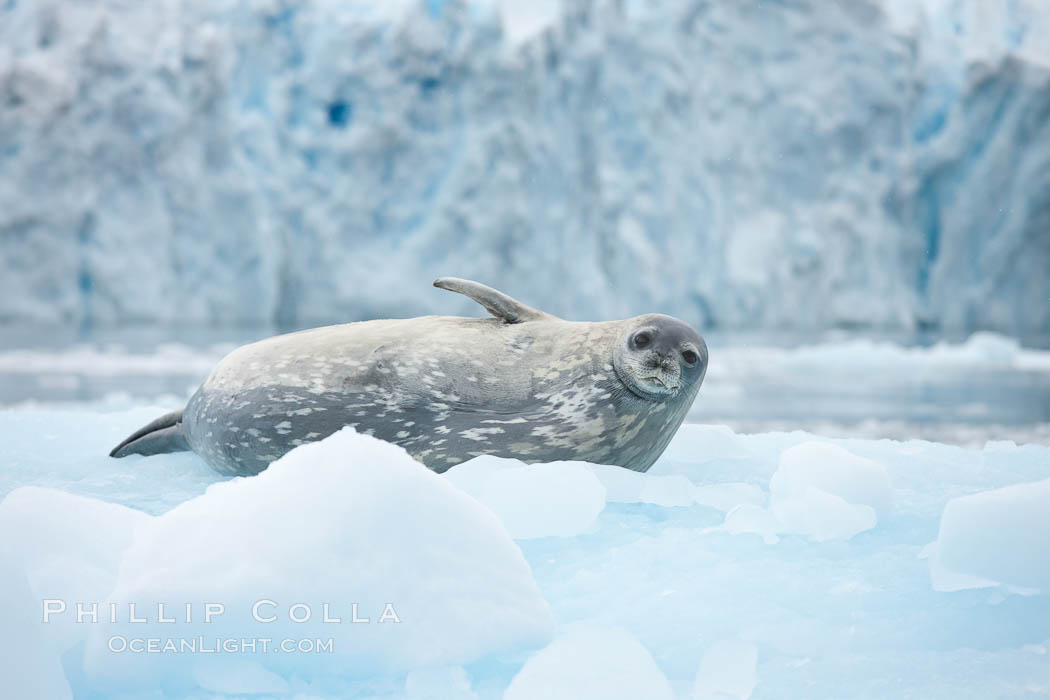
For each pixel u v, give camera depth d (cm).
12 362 3369
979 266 7594
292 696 268
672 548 390
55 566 304
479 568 300
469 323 539
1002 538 343
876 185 7638
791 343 5584
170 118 5534
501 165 6091
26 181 5247
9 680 244
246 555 288
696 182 7038
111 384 2719
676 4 7256
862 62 7694
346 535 293
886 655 289
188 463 575
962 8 8331
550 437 497
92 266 5328
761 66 7688
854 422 2309
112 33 5594
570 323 534
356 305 5997
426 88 6197
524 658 290
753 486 501
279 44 6181
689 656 289
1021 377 3800
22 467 559
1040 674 274
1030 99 7331
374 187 6138
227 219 5706
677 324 510
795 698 261
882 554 384
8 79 5288
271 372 516
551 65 6475
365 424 498
